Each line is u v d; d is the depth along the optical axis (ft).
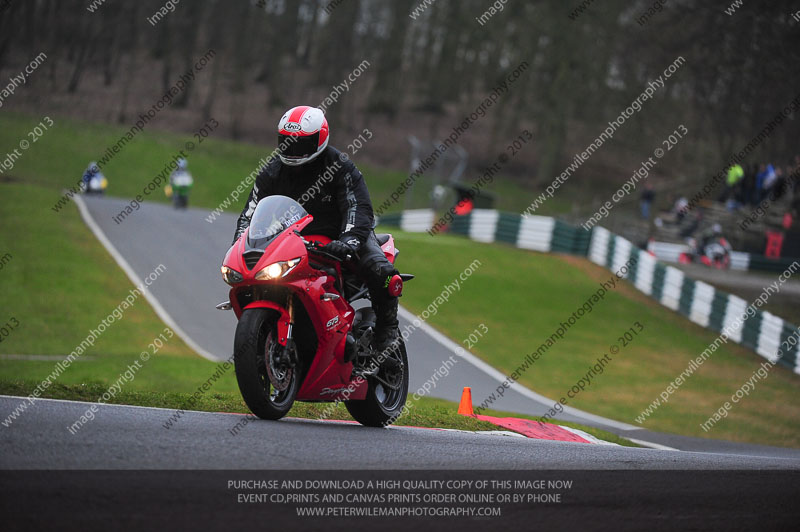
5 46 533.96
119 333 212.43
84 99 586.45
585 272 341.82
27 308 220.43
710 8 355.77
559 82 554.87
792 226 409.69
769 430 182.09
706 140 466.70
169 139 574.97
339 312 72.90
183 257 291.17
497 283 306.76
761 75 343.05
